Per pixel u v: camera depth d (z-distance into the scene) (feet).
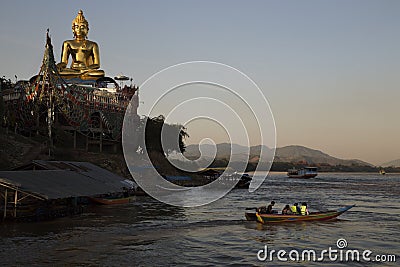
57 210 108.58
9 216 97.45
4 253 70.18
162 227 98.94
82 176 125.59
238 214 124.57
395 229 101.24
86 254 71.15
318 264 69.46
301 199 188.65
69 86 197.88
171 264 67.10
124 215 118.62
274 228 100.58
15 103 196.34
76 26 259.80
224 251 76.54
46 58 187.62
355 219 117.80
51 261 66.28
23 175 102.53
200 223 106.11
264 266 67.62
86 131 214.28
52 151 181.57
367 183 375.45
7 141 171.63
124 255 71.41
